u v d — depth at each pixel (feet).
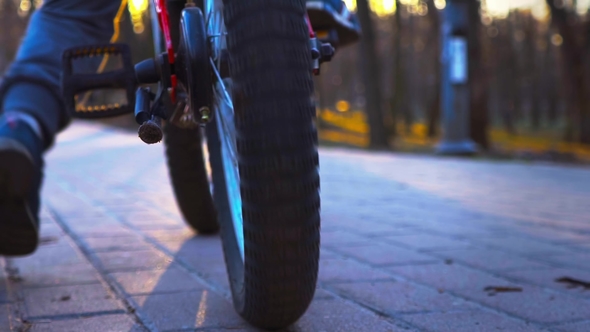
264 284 5.33
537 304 7.48
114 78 6.42
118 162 32.65
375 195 19.69
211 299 7.51
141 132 4.88
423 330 6.43
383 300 7.55
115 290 7.98
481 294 7.92
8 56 112.68
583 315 7.05
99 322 6.63
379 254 10.41
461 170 30.04
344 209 16.31
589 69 69.72
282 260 5.17
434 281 8.57
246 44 4.94
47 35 8.20
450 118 43.16
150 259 9.79
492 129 167.22
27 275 8.77
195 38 5.52
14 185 7.34
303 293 5.44
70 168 29.09
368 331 6.34
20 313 6.96
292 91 4.94
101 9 8.43
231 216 7.09
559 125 174.50
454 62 43.01
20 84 8.07
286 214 5.02
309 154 5.02
